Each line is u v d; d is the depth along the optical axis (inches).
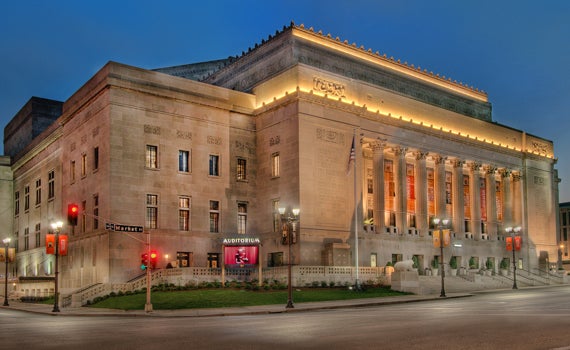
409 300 2033.7
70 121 2928.2
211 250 2691.9
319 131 2741.1
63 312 1844.2
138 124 2556.6
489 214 3654.0
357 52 3184.1
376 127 2994.6
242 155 2871.6
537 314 1304.1
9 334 1106.7
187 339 938.7
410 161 3245.6
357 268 2461.9
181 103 2696.9
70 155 2906.0
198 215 2684.5
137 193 2513.5
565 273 3730.3
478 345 776.3
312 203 2664.9
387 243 2952.8
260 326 1146.7
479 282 2918.3
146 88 2578.7
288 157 2711.6
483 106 3951.8
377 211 2952.8
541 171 4104.3
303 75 2738.7
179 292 2117.4
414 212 3211.1
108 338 984.3
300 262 2576.3
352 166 2834.6
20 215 3828.7
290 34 2920.8
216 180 2763.3
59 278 2874.0
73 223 1678.2
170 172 2623.0
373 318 1282.0
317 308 1749.5
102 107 2556.6
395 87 3331.7
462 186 3467.0
